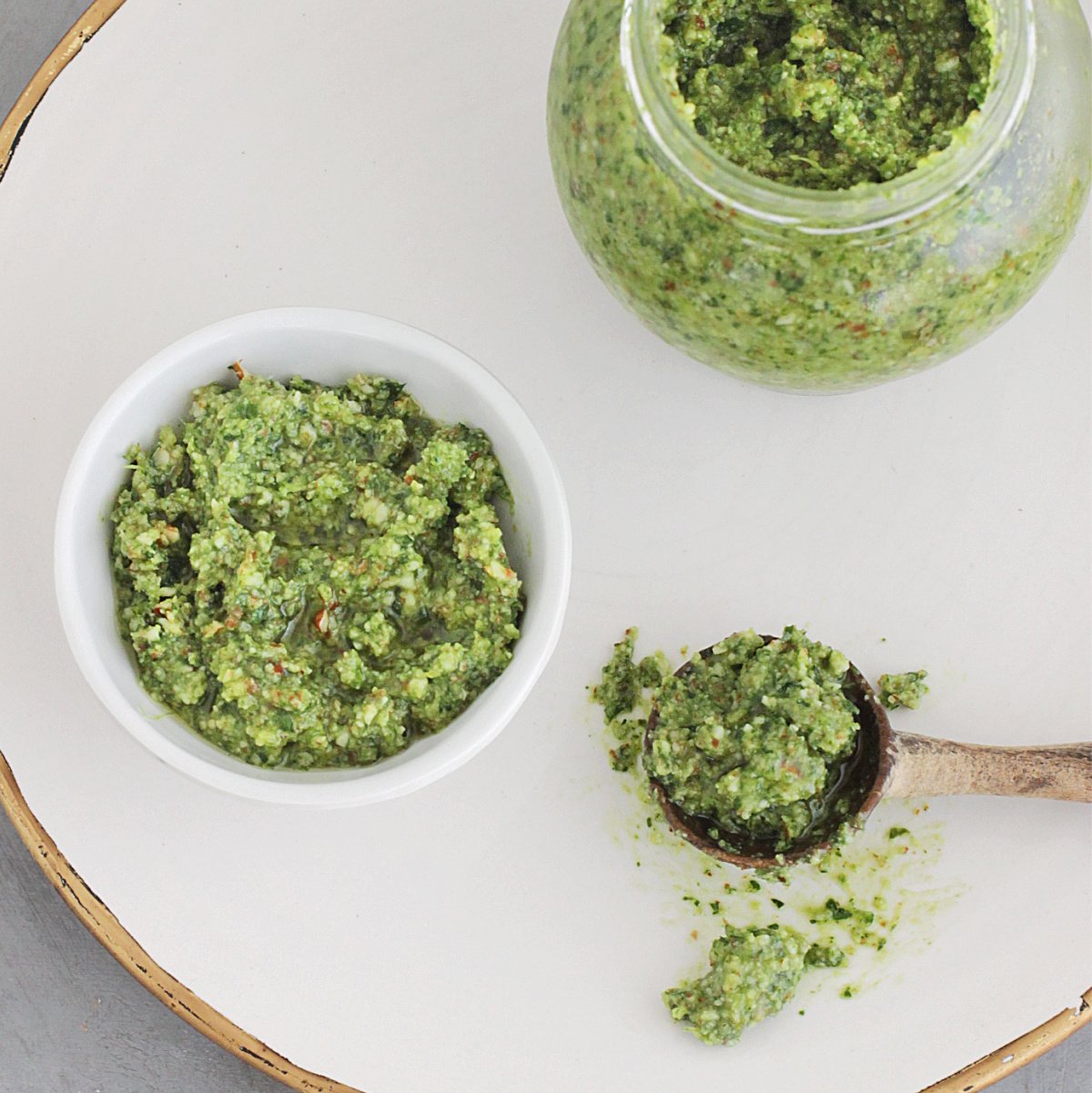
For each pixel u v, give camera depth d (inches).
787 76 15.9
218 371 17.2
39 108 18.7
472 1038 18.1
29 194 18.7
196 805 18.2
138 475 17.0
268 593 16.8
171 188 18.8
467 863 18.2
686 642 18.4
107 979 19.3
